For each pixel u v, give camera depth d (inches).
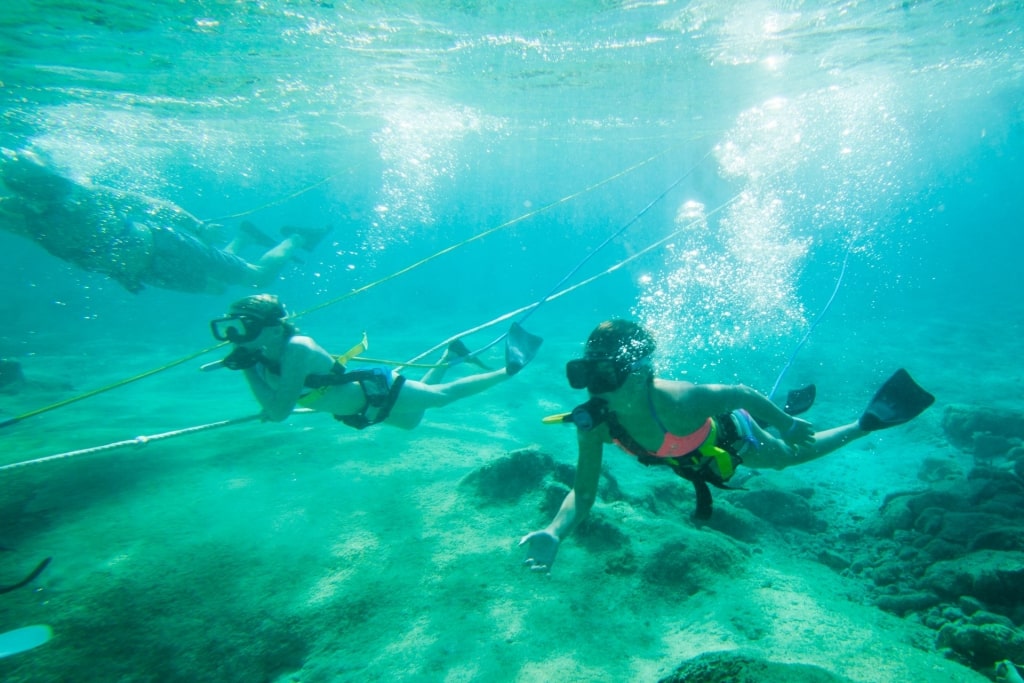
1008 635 136.6
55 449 237.9
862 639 133.0
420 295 1255.5
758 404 116.0
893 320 746.8
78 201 316.5
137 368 580.7
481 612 150.9
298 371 170.7
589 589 160.1
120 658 134.5
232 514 190.7
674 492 233.3
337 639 144.3
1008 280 1211.9
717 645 133.3
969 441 322.0
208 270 366.6
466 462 253.1
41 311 1035.9
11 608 139.6
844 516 251.9
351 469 233.6
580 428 110.7
